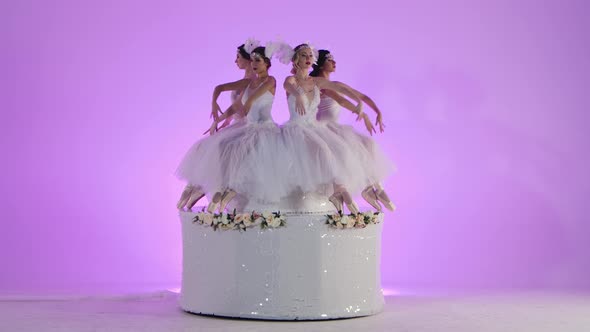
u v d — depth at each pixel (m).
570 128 7.50
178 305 5.68
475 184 7.49
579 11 7.54
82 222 7.30
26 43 7.28
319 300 4.96
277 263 4.95
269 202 5.11
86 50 7.36
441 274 7.46
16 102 7.25
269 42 5.39
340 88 5.45
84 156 7.34
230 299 5.01
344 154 5.14
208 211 5.08
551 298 6.30
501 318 5.11
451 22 7.52
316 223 4.97
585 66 7.52
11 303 5.84
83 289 6.81
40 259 7.21
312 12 7.51
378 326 4.72
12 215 7.20
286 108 7.39
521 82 7.52
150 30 7.44
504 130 7.49
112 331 4.52
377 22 7.52
